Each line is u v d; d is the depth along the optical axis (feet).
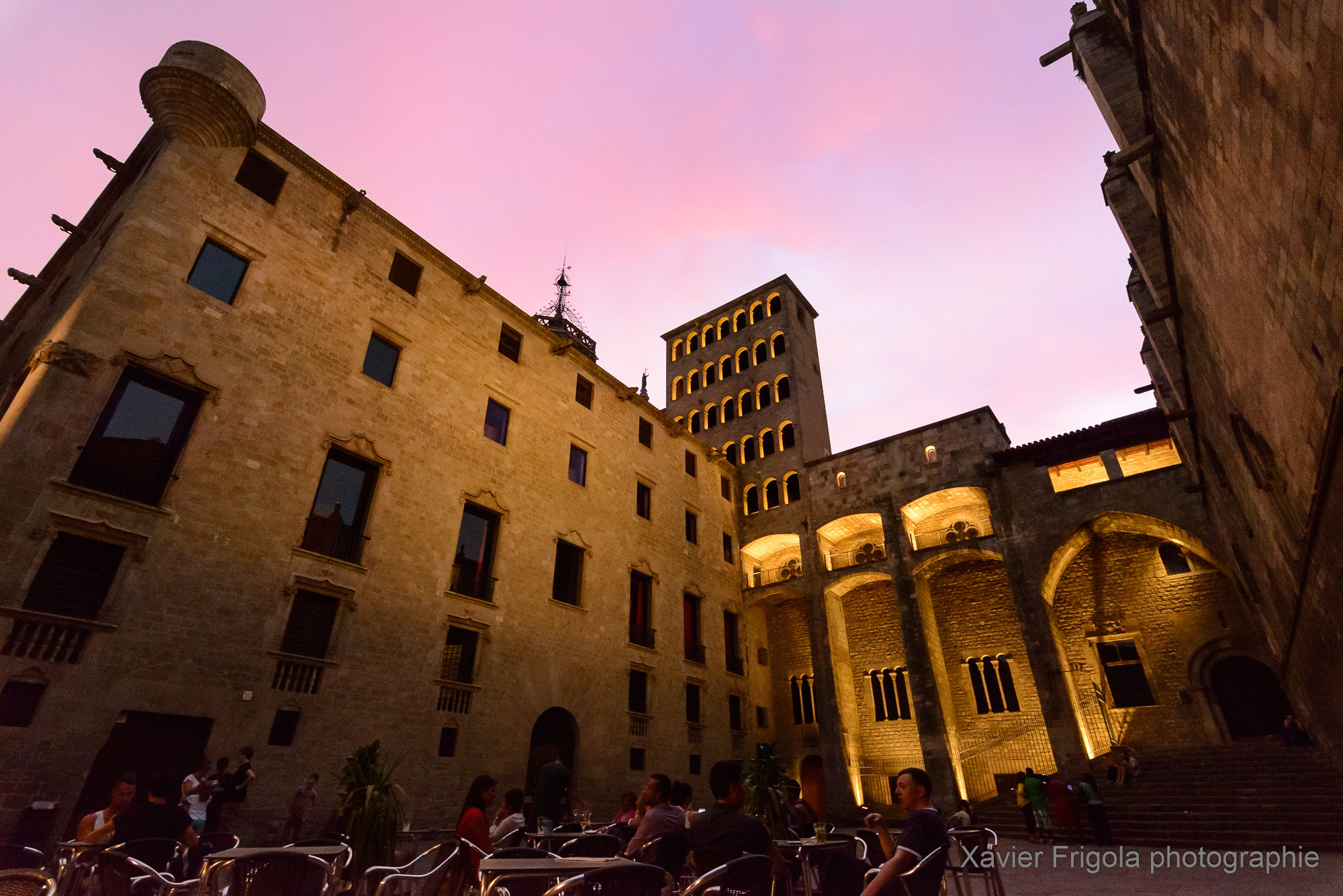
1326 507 26.43
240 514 49.21
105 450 44.11
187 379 48.83
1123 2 29.96
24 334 64.39
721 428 128.98
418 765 54.39
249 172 58.34
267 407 53.21
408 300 68.44
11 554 38.32
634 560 86.74
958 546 91.81
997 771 88.07
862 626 107.14
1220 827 52.95
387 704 53.98
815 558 104.53
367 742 51.65
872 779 95.14
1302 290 21.63
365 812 37.32
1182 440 67.72
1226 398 38.47
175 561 44.93
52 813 36.29
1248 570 62.23
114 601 41.73
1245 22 18.80
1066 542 83.82
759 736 100.89
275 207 59.06
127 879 17.26
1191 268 36.04
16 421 40.40
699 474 109.40
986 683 93.76
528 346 82.33
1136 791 62.39
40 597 39.32
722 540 108.99
